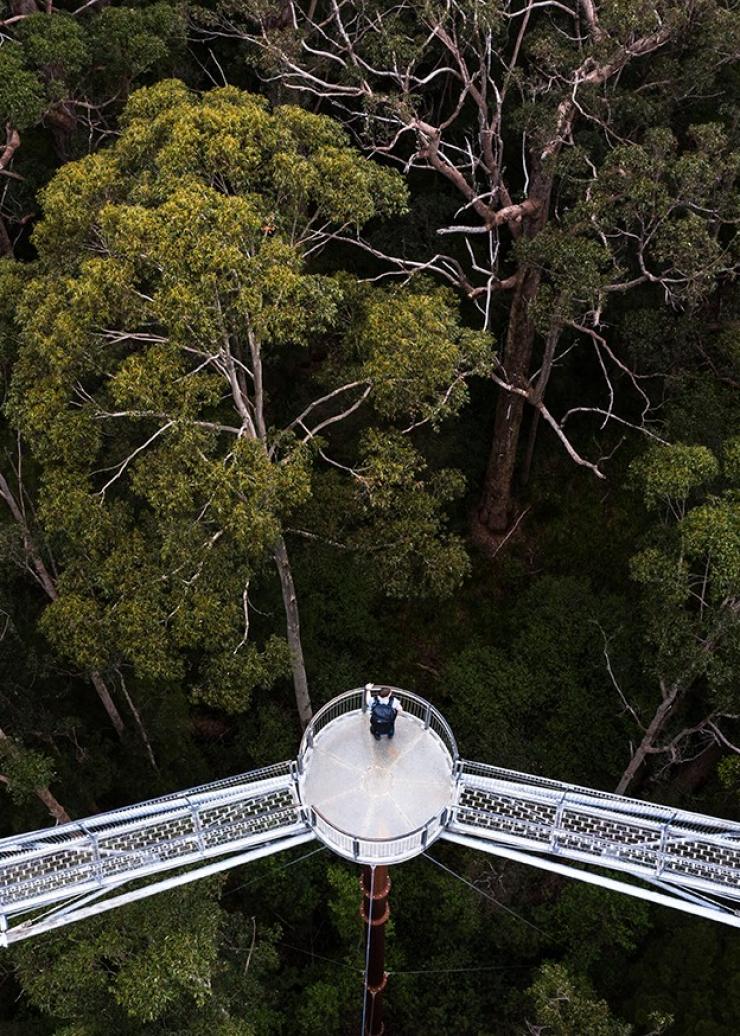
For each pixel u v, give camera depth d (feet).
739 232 82.69
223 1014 69.87
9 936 58.54
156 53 87.25
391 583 79.25
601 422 111.65
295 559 103.65
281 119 68.33
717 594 69.97
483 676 101.81
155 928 67.46
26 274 74.18
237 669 71.05
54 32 81.56
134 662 67.51
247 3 86.38
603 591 104.83
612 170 80.53
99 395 72.23
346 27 103.40
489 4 78.64
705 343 93.97
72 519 67.41
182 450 65.26
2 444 89.04
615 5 76.89
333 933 94.48
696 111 101.14
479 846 61.72
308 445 75.10
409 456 74.74
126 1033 67.62
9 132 86.07
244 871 91.97
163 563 68.85
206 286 59.72
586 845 61.05
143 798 91.76
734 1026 75.15
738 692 73.15
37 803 81.15
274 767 65.67
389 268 111.65
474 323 110.93
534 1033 76.18
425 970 90.48
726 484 78.59
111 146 77.05
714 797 91.20
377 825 61.16
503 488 106.93
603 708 99.09
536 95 88.48
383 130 91.91
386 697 63.57
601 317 103.24
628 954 88.63
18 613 85.97
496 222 84.23
